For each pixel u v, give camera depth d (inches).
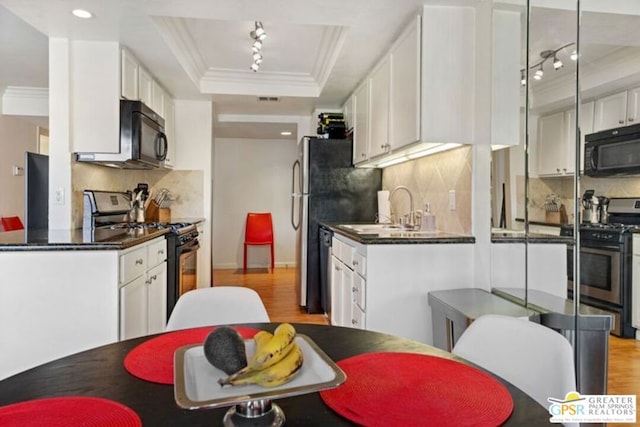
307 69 153.6
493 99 86.9
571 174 69.2
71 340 80.3
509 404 31.7
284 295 184.2
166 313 119.3
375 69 125.8
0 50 135.0
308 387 26.9
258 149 261.7
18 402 31.3
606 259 62.3
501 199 86.8
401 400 32.1
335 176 159.8
